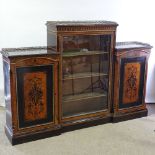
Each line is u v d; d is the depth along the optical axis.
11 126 2.76
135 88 3.41
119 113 3.36
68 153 2.61
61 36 2.79
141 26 3.78
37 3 3.41
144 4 3.70
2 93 3.64
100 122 3.28
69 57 3.16
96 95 3.34
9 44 3.49
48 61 2.76
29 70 2.68
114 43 3.14
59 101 2.96
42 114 2.86
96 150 2.68
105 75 3.32
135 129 3.17
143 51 3.32
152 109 3.82
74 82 3.31
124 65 3.24
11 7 3.36
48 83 2.83
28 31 3.49
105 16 3.67
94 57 3.36
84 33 2.91
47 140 2.87
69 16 3.55
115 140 2.90
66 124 3.05
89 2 3.57
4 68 2.81
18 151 2.63
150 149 2.73
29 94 2.74
